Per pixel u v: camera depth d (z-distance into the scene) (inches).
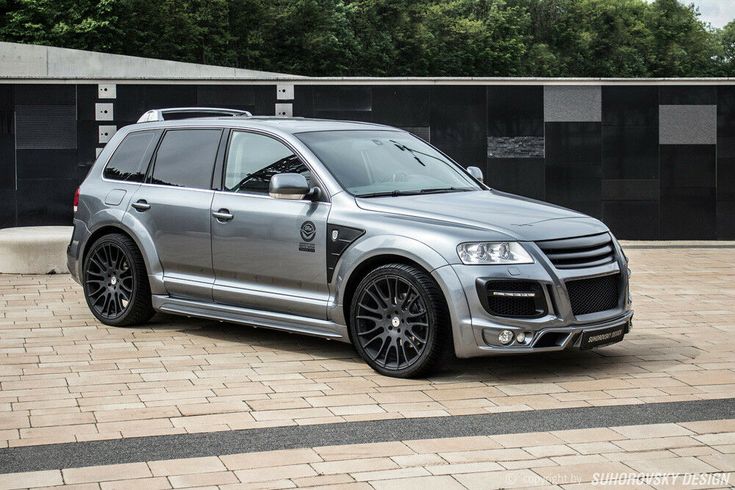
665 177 621.6
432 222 259.4
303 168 284.8
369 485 174.4
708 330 326.0
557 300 251.0
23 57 1064.2
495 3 3486.7
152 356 283.6
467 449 195.5
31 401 233.6
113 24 1898.4
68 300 381.4
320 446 197.8
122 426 212.5
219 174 303.1
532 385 250.4
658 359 281.3
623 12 4180.6
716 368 269.4
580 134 617.3
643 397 237.8
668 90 617.9
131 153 329.7
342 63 2682.1
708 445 197.6
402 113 609.3
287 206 282.0
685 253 551.2
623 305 270.1
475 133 612.1
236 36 2413.9
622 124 618.5
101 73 1085.1
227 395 239.6
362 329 263.9
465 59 3260.3
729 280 443.5
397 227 259.6
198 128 315.0
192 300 306.7
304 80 605.6
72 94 591.2
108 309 327.6
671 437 203.3
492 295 247.4
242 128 303.6
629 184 621.0
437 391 244.2
